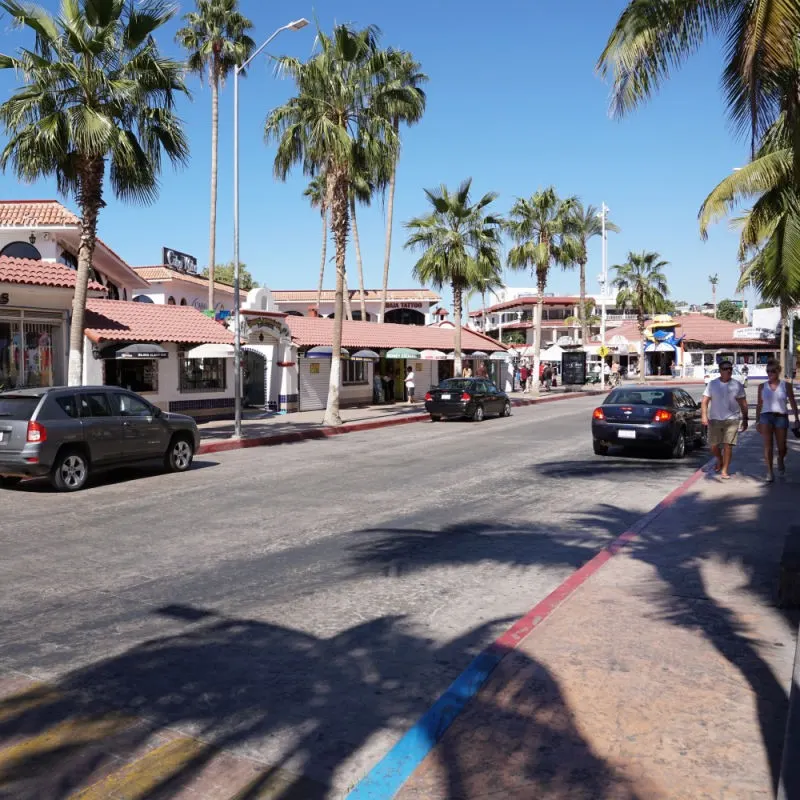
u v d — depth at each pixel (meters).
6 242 22.45
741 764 3.13
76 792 3.12
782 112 10.33
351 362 31.95
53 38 13.99
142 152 15.24
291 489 11.26
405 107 23.89
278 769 3.32
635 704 3.72
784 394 10.66
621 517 8.97
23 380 18.92
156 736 3.61
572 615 5.09
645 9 8.74
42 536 8.09
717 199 10.85
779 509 8.70
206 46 36.62
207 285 39.69
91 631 5.07
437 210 32.31
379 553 7.23
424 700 4.01
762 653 4.37
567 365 52.59
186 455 13.68
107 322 21.17
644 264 62.78
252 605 5.64
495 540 7.79
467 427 22.91
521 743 3.38
